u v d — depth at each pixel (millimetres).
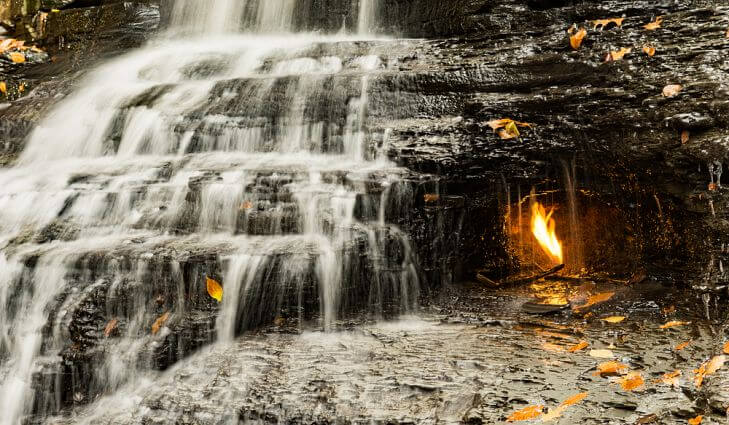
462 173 5293
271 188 5070
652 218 5094
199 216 5066
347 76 6164
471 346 3893
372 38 8812
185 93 6762
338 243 4645
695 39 5301
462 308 4715
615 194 5297
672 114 4723
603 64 5402
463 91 5867
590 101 5254
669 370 3395
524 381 3365
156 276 4398
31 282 4621
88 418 3891
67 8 10555
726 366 3273
